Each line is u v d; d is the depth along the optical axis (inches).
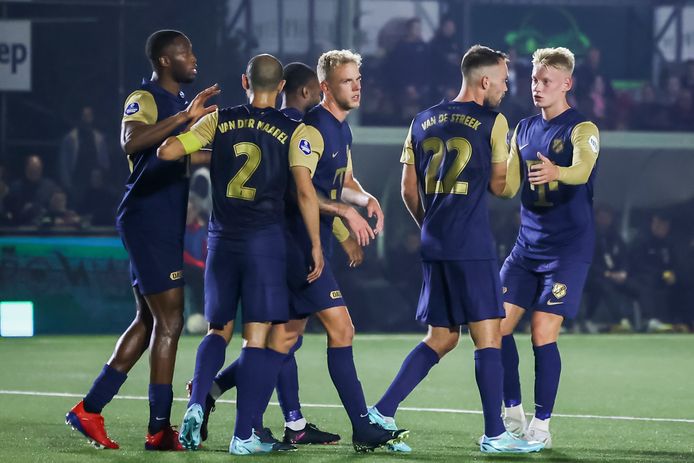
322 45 2340.1
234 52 2297.0
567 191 903.1
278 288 820.0
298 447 872.9
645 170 2386.8
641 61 2620.6
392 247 2249.0
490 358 840.3
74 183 2196.1
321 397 1229.7
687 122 2492.6
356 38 2431.1
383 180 2304.4
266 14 2313.0
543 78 909.8
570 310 898.1
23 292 2034.9
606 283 2237.9
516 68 2495.1
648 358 1729.8
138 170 863.7
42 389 1285.7
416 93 2447.1
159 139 826.2
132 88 2250.2
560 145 907.4
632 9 2615.7
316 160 818.8
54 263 2043.6
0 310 2025.1
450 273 847.1
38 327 2037.4
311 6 2329.0
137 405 1143.6
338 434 965.2
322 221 860.0
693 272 2294.5
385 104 2431.1
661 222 2301.9
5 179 2143.2
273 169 816.3
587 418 1090.1
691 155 2374.5
